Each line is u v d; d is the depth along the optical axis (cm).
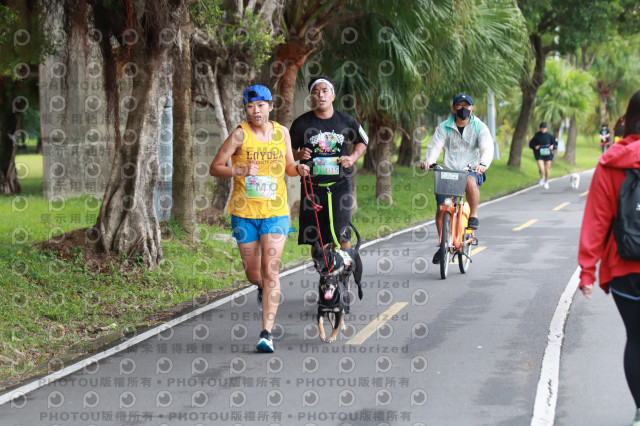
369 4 2156
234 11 1845
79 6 1387
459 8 2198
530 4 3769
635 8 4300
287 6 2108
